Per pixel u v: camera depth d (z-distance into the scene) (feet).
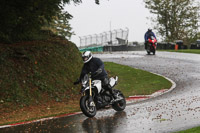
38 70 203.31
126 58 371.15
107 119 115.75
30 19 180.45
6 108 159.43
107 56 411.34
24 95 175.94
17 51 208.23
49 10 179.63
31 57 209.97
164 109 125.80
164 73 250.57
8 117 145.28
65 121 117.50
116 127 101.96
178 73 245.04
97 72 122.11
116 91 132.98
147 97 167.73
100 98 124.88
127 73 262.88
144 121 107.55
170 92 173.58
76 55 257.34
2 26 184.34
